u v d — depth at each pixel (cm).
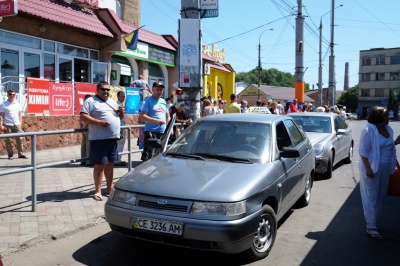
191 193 410
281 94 6731
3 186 714
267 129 548
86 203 624
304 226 571
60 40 1417
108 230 534
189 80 893
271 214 458
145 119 749
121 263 436
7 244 460
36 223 530
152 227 406
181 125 890
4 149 1080
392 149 532
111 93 1316
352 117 7269
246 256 437
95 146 628
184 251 470
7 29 1208
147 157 765
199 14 916
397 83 8412
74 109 1214
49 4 1340
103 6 1764
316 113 1096
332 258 459
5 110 1000
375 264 444
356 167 1079
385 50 8488
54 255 454
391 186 541
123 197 436
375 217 534
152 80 2109
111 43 1603
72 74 1484
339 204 693
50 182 752
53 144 1200
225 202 400
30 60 1303
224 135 545
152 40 1942
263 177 456
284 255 463
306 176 642
